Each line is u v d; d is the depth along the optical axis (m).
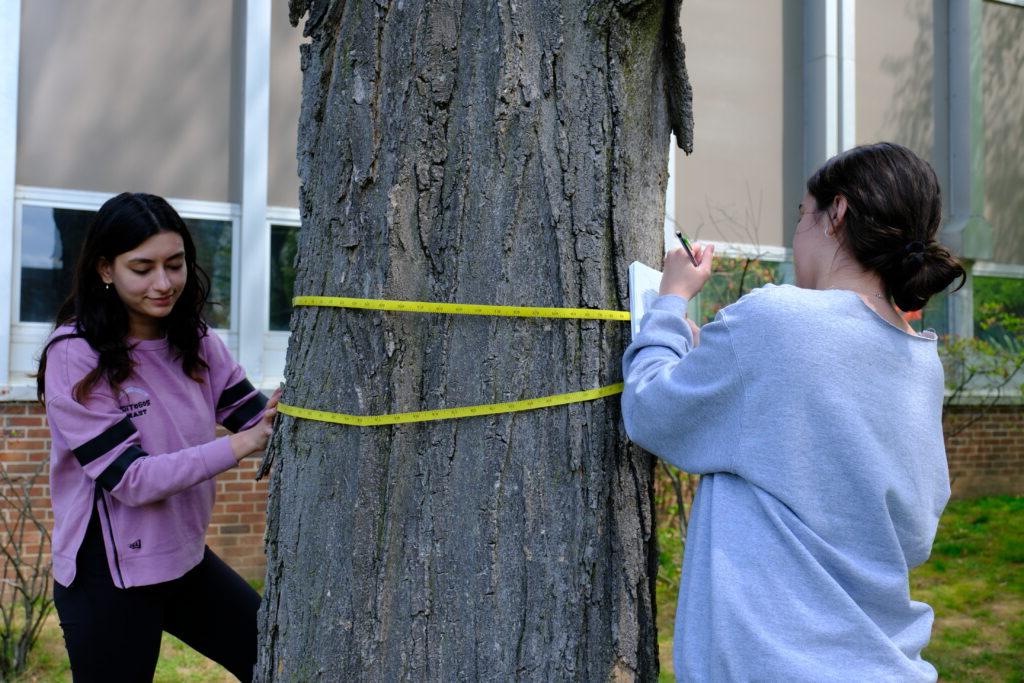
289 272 7.52
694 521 1.85
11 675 5.03
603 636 2.02
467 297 2.00
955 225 10.30
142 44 7.09
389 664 1.96
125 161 7.03
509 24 2.01
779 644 1.61
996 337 10.59
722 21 9.09
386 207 1.99
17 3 6.62
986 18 10.60
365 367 1.99
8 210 6.59
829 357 1.69
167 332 2.74
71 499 2.57
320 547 2.00
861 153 1.85
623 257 2.11
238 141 7.38
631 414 1.91
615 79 2.09
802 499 1.67
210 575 2.84
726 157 9.02
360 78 2.02
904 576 1.71
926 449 1.78
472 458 1.99
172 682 5.10
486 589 1.97
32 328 6.73
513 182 2.01
